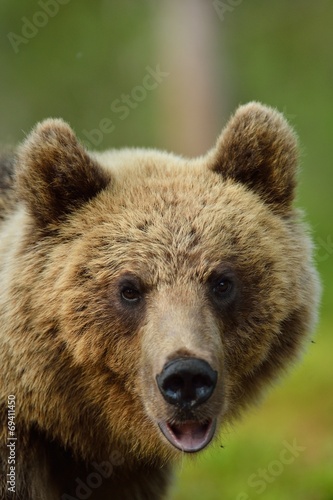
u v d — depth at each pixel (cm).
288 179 1094
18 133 3416
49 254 1031
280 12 3416
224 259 1001
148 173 1102
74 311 1000
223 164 1099
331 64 3500
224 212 1037
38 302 1009
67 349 1009
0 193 1150
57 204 1047
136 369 994
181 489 1562
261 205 1077
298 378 2152
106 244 1015
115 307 998
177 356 893
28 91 3419
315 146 3603
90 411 1044
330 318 2603
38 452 1049
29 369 1010
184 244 1002
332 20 3422
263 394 1101
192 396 900
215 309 994
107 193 1062
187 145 3322
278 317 1030
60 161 1037
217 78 3319
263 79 3512
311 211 3369
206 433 948
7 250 1065
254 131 1084
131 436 1044
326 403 1989
